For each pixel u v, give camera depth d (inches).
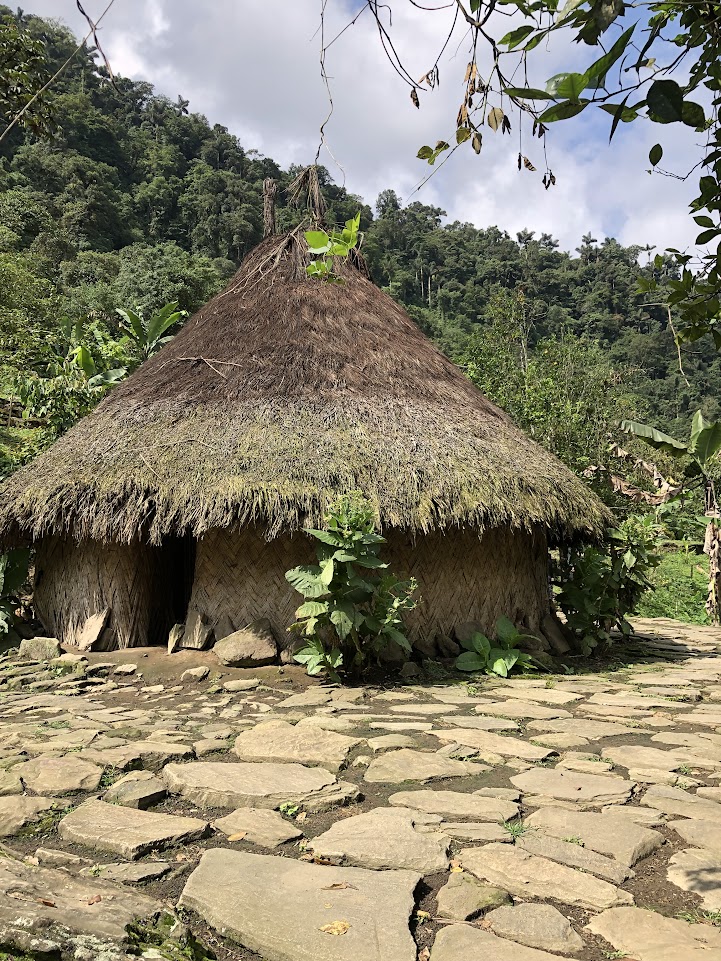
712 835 110.1
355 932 79.9
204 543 260.8
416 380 295.0
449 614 272.4
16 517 260.7
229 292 335.6
